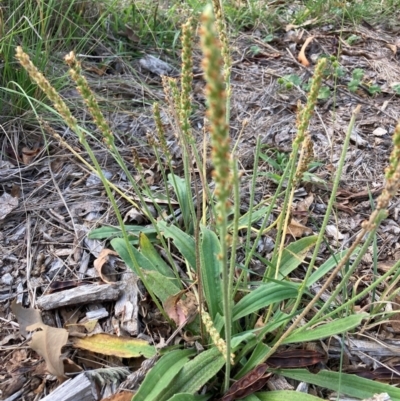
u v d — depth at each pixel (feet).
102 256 1.62
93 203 1.89
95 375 1.28
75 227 1.77
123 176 2.04
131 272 1.60
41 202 1.88
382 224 1.87
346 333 1.43
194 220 1.48
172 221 1.82
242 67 2.92
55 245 1.72
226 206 0.71
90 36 2.67
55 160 2.06
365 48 3.20
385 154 2.25
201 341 1.34
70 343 1.37
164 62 2.79
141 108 2.41
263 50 3.10
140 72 2.71
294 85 2.71
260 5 3.56
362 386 1.23
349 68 2.95
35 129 2.15
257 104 2.57
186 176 1.45
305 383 1.31
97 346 1.34
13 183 1.95
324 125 2.40
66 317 1.49
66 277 1.62
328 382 1.25
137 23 3.01
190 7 3.30
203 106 2.52
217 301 1.36
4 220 1.80
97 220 1.81
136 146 2.19
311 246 1.55
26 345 1.40
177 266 1.67
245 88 2.70
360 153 2.24
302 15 3.46
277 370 1.29
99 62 2.68
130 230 1.73
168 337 1.43
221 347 1.02
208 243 1.44
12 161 2.04
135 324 1.45
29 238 1.73
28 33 2.37
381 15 3.65
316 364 1.37
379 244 1.79
